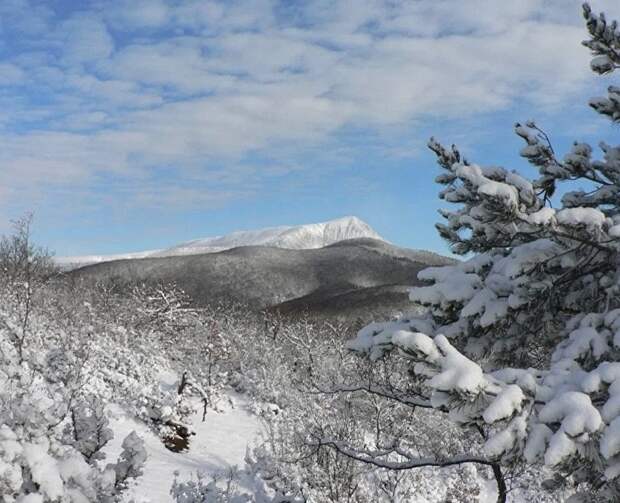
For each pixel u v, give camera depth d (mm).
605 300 4992
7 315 20797
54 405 5305
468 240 5668
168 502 12258
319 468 10172
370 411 11297
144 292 36219
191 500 7656
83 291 36375
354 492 10141
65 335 20922
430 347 3525
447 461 5430
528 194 4211
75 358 18281
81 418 5562
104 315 29766
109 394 19562
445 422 10844
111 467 5109
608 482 3959
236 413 24719
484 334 5227
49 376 17156
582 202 5863
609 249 4473
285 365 29312
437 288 5047
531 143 6184
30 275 24625
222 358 28562
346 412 10820
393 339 3596
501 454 3346
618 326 4332
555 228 4191
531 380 3594
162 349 31094
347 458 10055
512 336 5230
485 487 16469
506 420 3334
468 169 4262
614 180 5902
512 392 3352
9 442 4180
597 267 4867
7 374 6938
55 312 26438
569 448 3107
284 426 12727
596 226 4141
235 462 18812
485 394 3490
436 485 14219
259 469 11711
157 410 20266
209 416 23500
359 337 5441
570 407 3293
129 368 23250
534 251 4617
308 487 10078
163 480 14133
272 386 26609
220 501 7734
